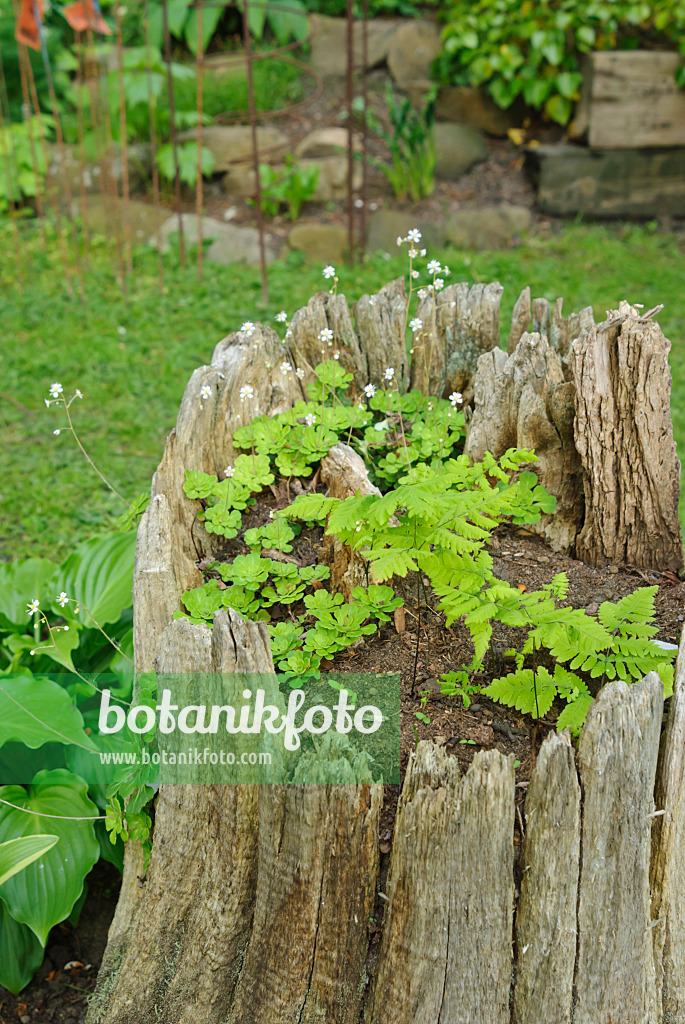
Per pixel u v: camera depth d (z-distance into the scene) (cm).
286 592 245
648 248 684
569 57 721
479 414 282
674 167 721
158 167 753
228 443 291
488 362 285
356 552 241
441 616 245
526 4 711
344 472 263
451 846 180
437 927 183
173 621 208
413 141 694
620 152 712
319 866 188
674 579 261
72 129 791
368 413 295
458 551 215
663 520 265
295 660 222
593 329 255
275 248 690
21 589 317
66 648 269
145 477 452
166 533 242
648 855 187
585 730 182
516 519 269
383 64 806
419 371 313
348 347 310
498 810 179
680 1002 201
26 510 428
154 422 498
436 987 186
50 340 576
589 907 183
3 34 765
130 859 229
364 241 676
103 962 228
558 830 180
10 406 515
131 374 541
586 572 266
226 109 795
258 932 200
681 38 702
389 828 200
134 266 673
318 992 195
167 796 209
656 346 249
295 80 820
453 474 236
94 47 823
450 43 738
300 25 815
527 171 745
